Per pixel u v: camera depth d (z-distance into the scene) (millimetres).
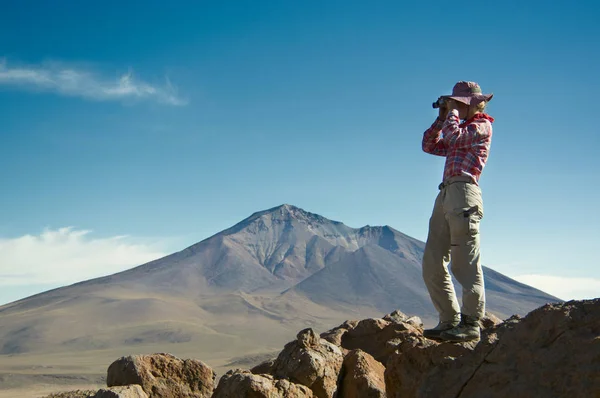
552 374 5207
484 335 6574
